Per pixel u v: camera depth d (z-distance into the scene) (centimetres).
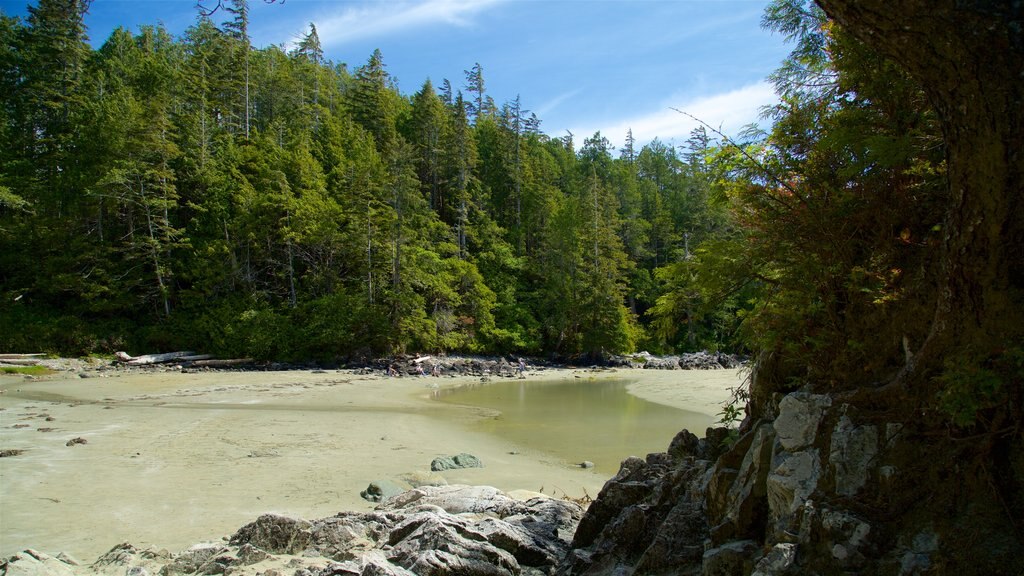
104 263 3762
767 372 513
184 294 3866
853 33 316
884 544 320
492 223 5725
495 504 808
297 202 4144
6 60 4825
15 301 3569
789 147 502
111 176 3666
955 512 308
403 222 4250
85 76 5034
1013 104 269
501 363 4162
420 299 4125
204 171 4334
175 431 1527
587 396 2602
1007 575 273
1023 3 252
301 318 3988
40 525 793
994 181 287
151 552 656
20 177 4075
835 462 361
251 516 863
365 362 3775
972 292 313
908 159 414
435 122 6072
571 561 546
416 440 1543
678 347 5016
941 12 264
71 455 1202
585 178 6656
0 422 1580
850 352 425
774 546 348
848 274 444
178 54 7138
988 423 315
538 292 5225
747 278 527
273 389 2573
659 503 542
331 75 8400
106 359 3375
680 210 6631
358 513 774
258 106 6550
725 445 577
